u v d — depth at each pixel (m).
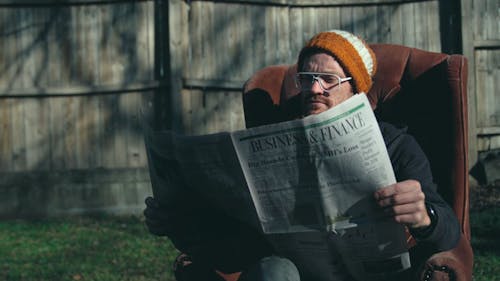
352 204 2.36
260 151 2.37
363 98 2.27
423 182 2.65
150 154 2.59
